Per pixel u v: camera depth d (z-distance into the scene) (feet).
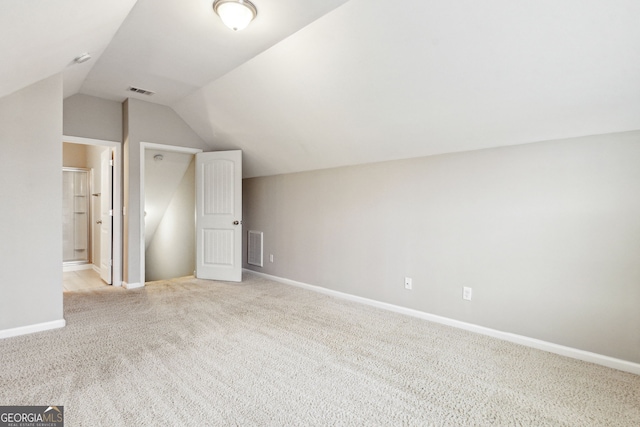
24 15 5.23
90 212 18.90
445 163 10.16
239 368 7.20
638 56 5.90
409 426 5.41
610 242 7.48
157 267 20.21
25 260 8.92
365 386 6.57
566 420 5.61
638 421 5.59
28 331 8.93
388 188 11.57
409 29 7.16
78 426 5.20
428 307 10.57
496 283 9.18
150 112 14.28
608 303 7.52
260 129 13.37
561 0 5.62
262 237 16.78
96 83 12.12
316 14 7.59
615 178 7.41
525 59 6.76
